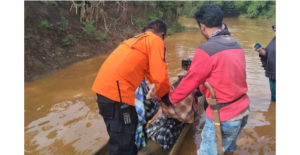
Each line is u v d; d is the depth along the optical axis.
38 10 6.89
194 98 3.24
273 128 3.54
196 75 2.03
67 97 4.56
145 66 2.32
